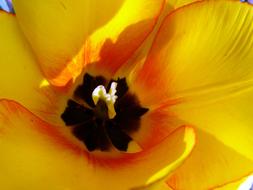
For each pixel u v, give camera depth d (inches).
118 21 7.7
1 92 7.0
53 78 7.6
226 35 7.6
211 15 7.6
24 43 7.2
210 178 7.2
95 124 8.2
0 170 6.1
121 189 6.4
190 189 7.2
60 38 7.4
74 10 7.4
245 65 7.6
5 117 6.4
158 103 8.2
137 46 7.9
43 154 6.6
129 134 8.2
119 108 8.4
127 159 7.2
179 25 7.6
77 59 7.8
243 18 7.5
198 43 7.7
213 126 7.6
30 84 7.3
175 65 7.9
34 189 6.2
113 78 8.4
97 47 7.9
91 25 7.6
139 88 8.3
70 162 6.8
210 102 7.6
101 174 6.7
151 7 7.6
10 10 9.0
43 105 7.5
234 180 7.2
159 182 6.1
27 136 6.6
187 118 7.8
